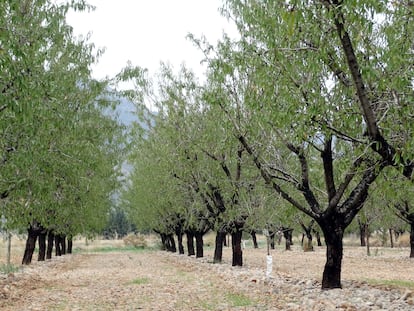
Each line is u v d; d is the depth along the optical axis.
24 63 9.85
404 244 57.16
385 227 47.19
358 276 20.30
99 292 15.52
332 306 10.78
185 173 25.11
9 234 23.95
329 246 13.76
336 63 9.84
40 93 11.38
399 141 8.96
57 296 14.50
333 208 13.54
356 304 10.98
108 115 18.78
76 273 23.91
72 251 58.91
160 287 16.77
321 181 15.63
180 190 28.67
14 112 10.18
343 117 9.42
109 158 24.62
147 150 29.55
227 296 13.88
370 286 14.34
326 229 13.74
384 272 22.75
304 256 38.09
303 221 40.75
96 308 12.05
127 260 37.78
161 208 38.06
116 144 24.38
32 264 29.80
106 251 63.41
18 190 13.73
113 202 41.81
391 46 8.74
